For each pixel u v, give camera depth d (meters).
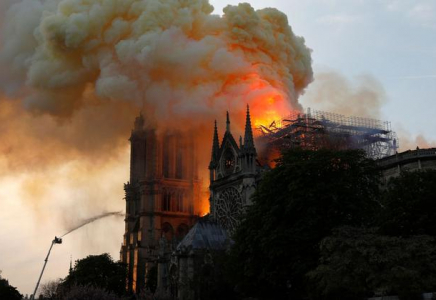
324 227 138.25
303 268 133.62
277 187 149.50
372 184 152.38
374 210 144.38
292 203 140.88
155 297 182.75
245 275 151.88
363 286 109.19
